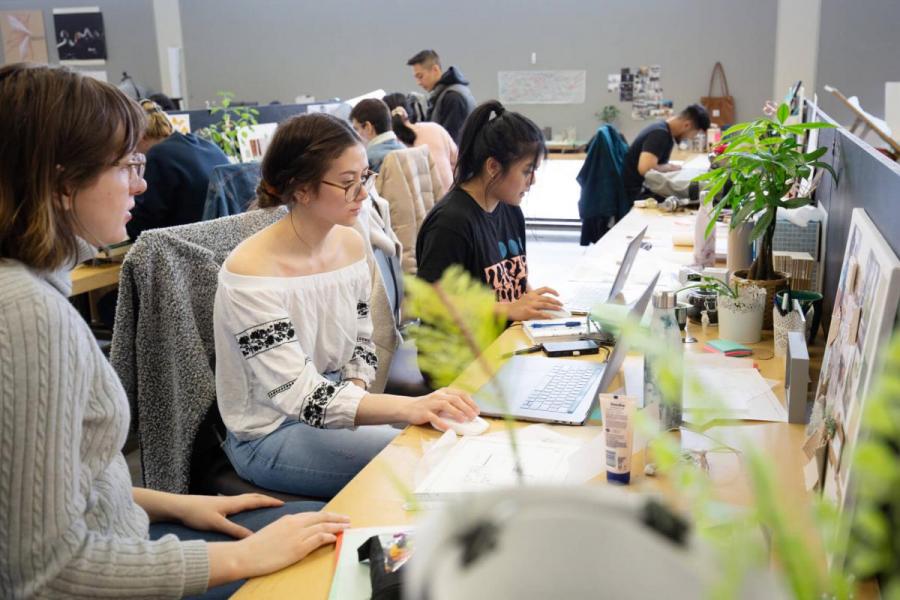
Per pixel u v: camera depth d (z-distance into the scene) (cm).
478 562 35
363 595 103
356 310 195
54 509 104
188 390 186
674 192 430
